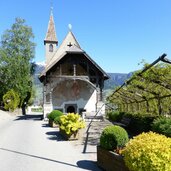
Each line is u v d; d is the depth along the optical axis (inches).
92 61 1336.1
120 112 1066.1
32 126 1029.8
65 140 652.7
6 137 715.4
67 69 1413.6
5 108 1934.1
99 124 1037.2
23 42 2020.2
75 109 1397.6
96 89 1355.8
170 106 703.7
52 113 1003.3
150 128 626.8
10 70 1923.0
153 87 644.7
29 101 2549.2
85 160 430.0
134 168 261.6
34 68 2112.5
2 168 389.4
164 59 405.1
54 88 1389.0
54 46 1776.6
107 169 353.7
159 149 252.8
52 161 426.6
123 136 350.3
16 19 2060.8
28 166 397.4
